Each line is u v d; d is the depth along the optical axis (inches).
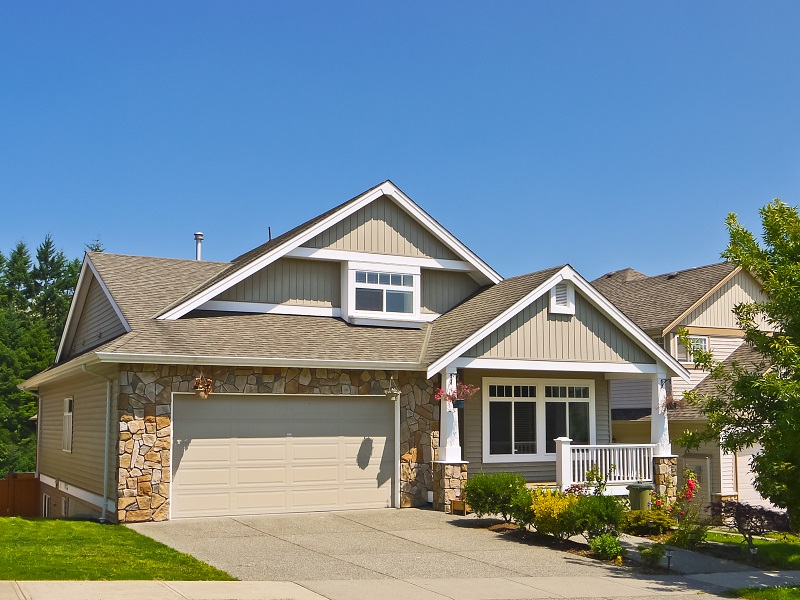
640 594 454.3
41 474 1007.0
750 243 550.6
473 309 808.3
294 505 692.7
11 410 1979.6
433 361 712.4
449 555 537.0
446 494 708.7
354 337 768.3
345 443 717.9
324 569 478.6
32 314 2551.7
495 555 543.5
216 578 437.7
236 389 674.2
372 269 813.9
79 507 765.9
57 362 1045.2
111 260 868.6
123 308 737.6
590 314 794.8
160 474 638.5
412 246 837.8
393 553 535.8
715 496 920.9
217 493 665.0
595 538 568.7
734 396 555.2
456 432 724.0
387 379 734.5
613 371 798.5
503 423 828.6
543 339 767.1
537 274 811.4
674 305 1034.1
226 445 673.0
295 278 796.6
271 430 691.4
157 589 398.0
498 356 744.3
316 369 706.8
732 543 645.9
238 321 746.2
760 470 525.0
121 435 627.2
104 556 469.1
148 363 636.1
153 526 611.5
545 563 526.9
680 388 994.1
